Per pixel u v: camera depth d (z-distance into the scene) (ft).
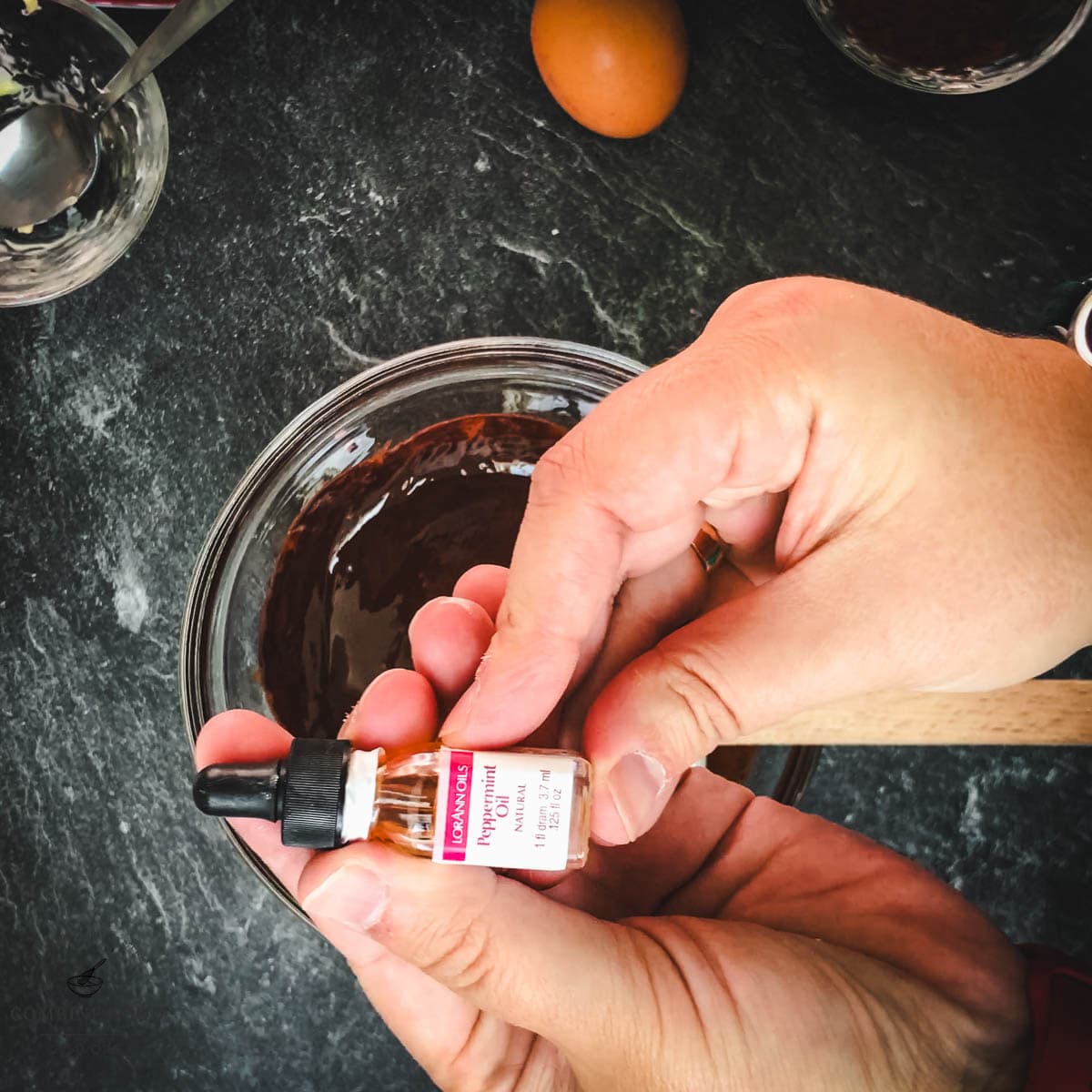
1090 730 0.88
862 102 1.08
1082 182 1.08
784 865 0.93
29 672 1.06
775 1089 0.79
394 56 1.09
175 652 1.05
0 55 1.05
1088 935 1.06
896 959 0.89
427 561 1.01
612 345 1.07
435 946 0.80
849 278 1.08
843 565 0.82
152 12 1.10
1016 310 1.08
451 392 1.01
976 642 0.81
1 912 1.05
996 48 1.02
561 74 1.00
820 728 0.90
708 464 0.81
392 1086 1.05
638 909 0.94
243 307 1.07
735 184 1.08
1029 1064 0.86
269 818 0.79
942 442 0.81
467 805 0.77
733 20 1.08
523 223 1.08
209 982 1.05
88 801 1.05
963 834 1.07
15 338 1.07
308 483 1.01
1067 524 0.81
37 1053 1.05
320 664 0.99
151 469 1.06
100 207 1.06
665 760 0.81
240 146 1.08
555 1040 0.81
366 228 1.08
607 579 0.82
